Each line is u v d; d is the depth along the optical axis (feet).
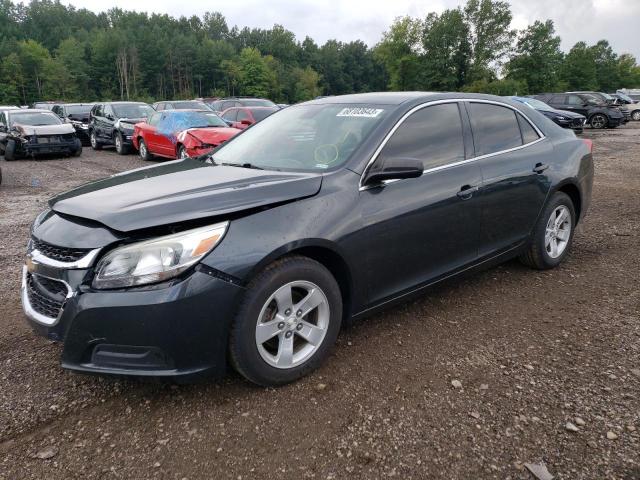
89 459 7.65
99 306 7.86
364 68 492.95
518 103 14.76
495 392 9.16
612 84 346.13
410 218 10.70
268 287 8.71
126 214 8.31
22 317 12.59
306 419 8.48
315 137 11.64
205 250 8.10
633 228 20.07
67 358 8.29
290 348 9.31
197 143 37.55
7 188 32.94
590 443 7.81
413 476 7.23
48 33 431.84
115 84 366.43
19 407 8.91
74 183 34.91
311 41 506.89
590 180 16.01
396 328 11.66
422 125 11.61
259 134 13.11
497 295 13.48
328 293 9.61
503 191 12.83
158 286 7.91
